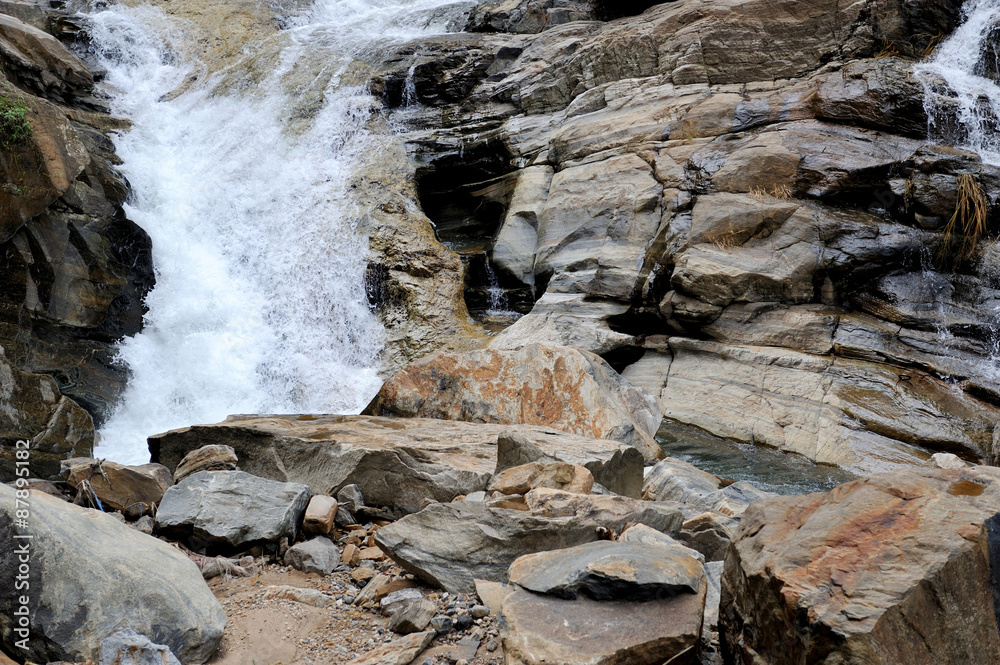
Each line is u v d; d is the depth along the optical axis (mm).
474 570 3783
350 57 15172
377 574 4016
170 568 3527
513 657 2764
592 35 13664
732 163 10203
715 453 8492
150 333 10898
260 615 3600
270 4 17453
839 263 9156
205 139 13805
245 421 6168
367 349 11773
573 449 5449
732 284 9430
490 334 11594
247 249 12547
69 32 14656
